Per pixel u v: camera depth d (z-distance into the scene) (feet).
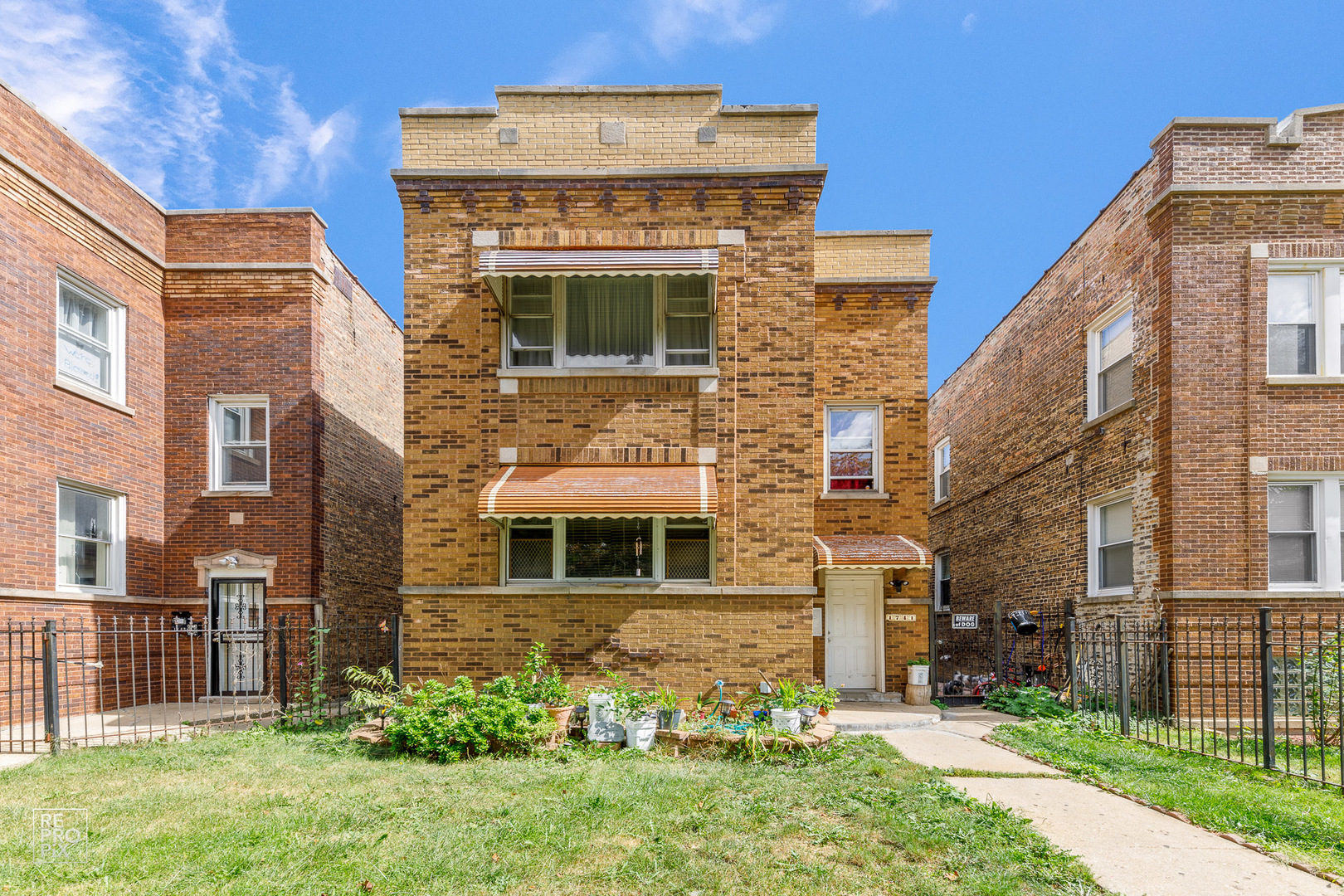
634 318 40.04
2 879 17.30
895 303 50.16
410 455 39.01
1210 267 39.50
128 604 44.60
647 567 39.06
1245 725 37.11
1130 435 43.14
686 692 37.42
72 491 42.06
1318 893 16.92
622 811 21.66
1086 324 48.73
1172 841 20.07
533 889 17.07
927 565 45.11
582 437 38.81
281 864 18.21
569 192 39.75
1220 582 38.29
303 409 48.39
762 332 39.29
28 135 39.24
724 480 38.55
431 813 21.86
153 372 47.73
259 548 47.65
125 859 18.47
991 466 64.54
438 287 39.52
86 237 42.65
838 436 50.78
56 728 31.55
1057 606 52.11
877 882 17.33
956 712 42.88
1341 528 38.86
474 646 37.91
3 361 37.65
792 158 39.75
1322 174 39.40
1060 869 17.94
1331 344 39.24
